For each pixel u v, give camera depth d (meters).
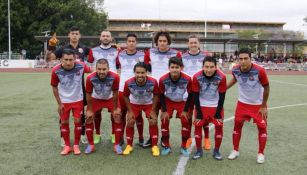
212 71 5.25
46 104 10.76
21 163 5.11
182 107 5.75
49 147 5.98
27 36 45.88
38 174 4.66
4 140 6.42
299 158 5.47
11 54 42.19
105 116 8.92
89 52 6.64
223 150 5.95
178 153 5.72
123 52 6.50
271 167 5.04
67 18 48.41
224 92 5.38
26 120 8.30
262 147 5.28
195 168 4.95
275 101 12.00
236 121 5.46
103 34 6.55
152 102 5.83
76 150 5.63
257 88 5.28
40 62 33.56
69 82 5.62
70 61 5.47
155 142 5.69
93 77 5.66
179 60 5.42
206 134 6.01
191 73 6.41
